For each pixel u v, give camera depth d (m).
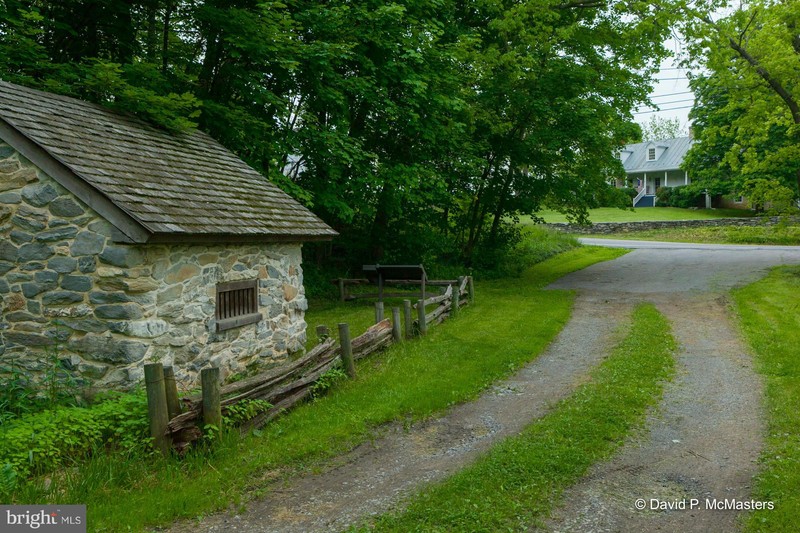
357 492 5.73
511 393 8.92
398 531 4.91
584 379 9.47
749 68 19.48
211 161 10.76
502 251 24.58
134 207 7.55
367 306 16.88
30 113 8.11
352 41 15.16
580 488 5.72
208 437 6.32
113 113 9.95
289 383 7.91
